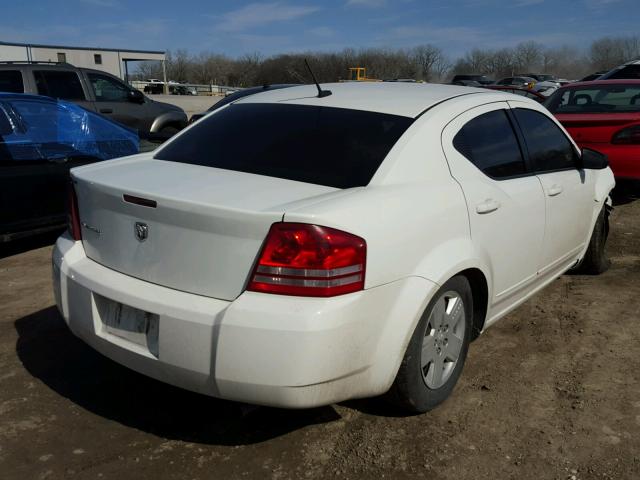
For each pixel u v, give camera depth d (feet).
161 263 8.31
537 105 12.89
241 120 11.00
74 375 10.87
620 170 22.79
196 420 9.59
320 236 7.50
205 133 11.03
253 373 7.53
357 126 9.82
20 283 15.58
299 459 8.68
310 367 7.50
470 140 10.37
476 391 10.48
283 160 9.50
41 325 12.95
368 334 7.93
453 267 9.00
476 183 9.96
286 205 7.82
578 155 13.75
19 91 30.09
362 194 8.29
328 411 9.82
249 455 8.75
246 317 7.47
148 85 172.86
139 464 8.53
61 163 18.34
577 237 13.93
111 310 8.75
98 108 32.42
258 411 9.82
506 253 10.72
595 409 9.95
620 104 24.70
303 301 7.50
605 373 11.15
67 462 8.54
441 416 9.71
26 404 9.92
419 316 8.51
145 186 8.66
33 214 17.67
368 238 7.83
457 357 9.97
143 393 10.34
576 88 26.43
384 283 8.03
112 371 11.05
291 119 10.46
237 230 7.69
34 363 11.28
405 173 9.01
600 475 8.38
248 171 9.43
